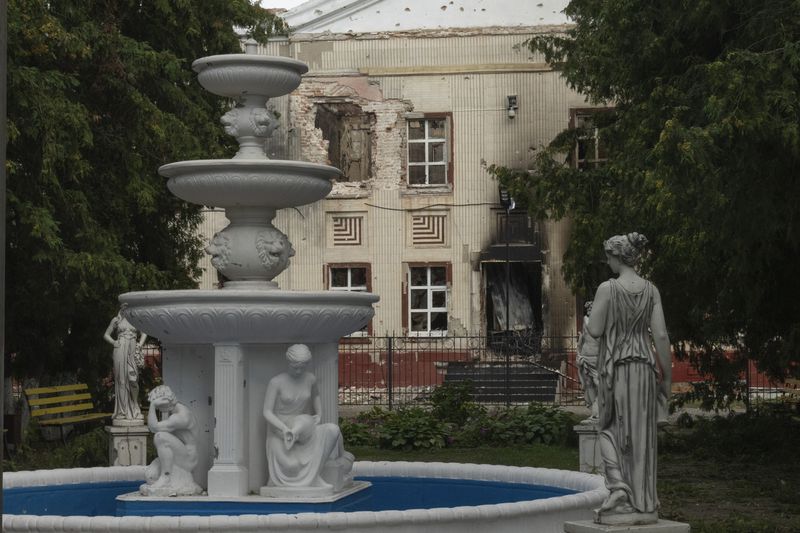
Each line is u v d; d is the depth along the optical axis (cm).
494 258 4425
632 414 967
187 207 2891
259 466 1118
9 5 2194
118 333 2228
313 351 1142
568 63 3102
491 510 967
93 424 2672
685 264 2178
